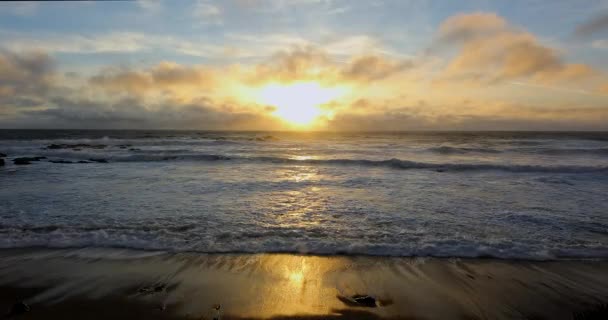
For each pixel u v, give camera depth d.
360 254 5.98
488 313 4.24
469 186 12.69
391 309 4.29
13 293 4.56
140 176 14.73
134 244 6.29
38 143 40.00
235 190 11.62
